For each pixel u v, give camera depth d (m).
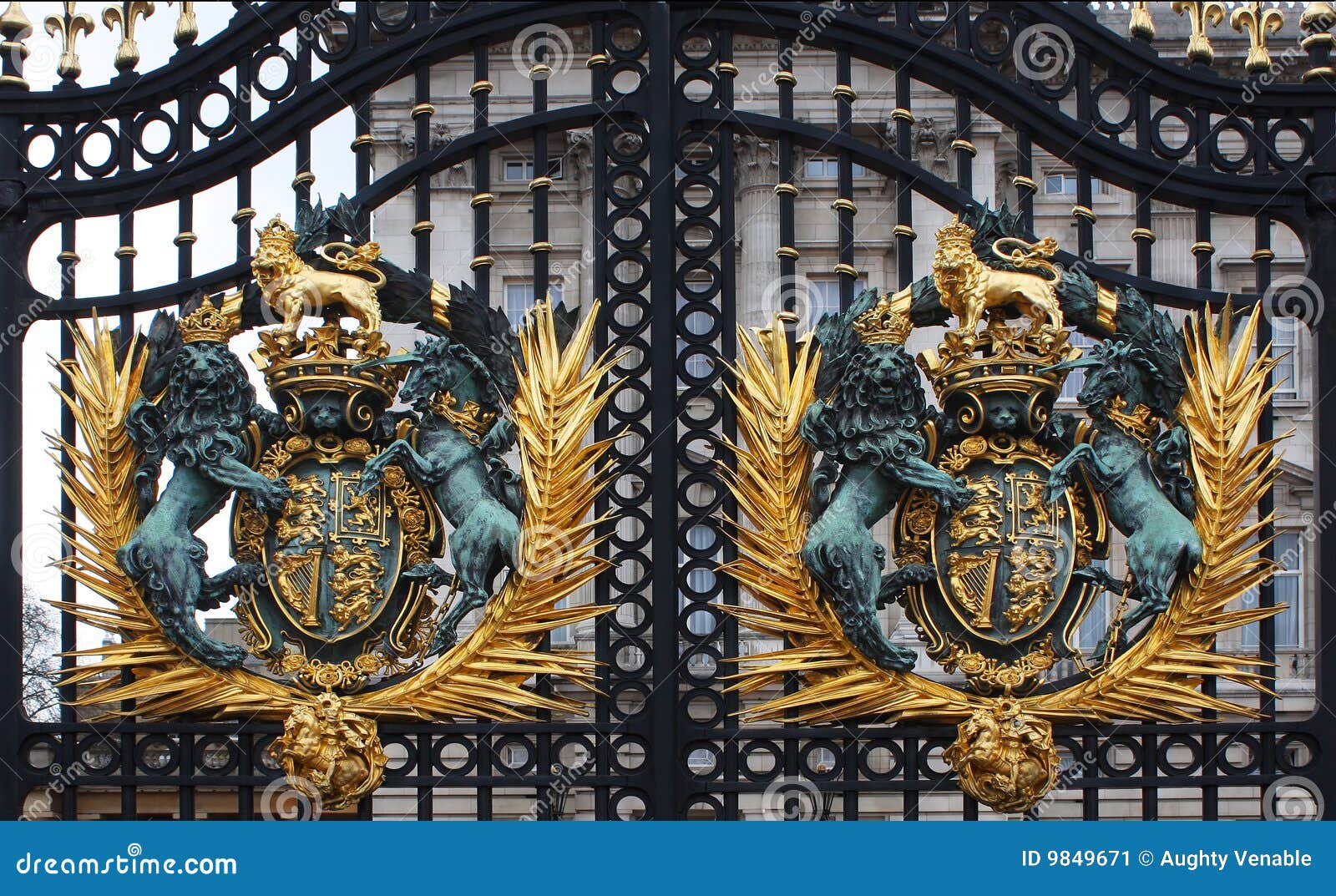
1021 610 5.30
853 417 5.39
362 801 5.37
